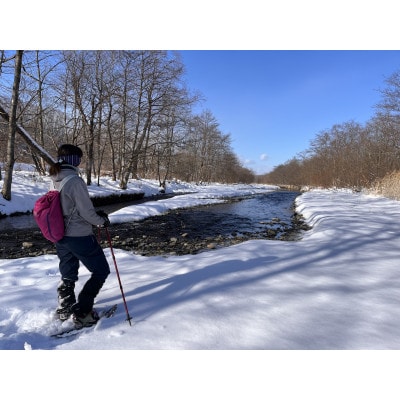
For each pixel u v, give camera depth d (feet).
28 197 39.73
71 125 62.44
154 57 55.62
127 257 16.39
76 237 8.70
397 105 68.59
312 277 11.73
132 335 7.86
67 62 51.55
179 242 23.16
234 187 122.52
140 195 63.26
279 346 7.20
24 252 19.99
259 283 11.11
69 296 9.06
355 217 27.50
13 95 35.53
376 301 9.46
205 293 10.22
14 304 9.73
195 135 125.59
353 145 97.04
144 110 58.54
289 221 34.47
